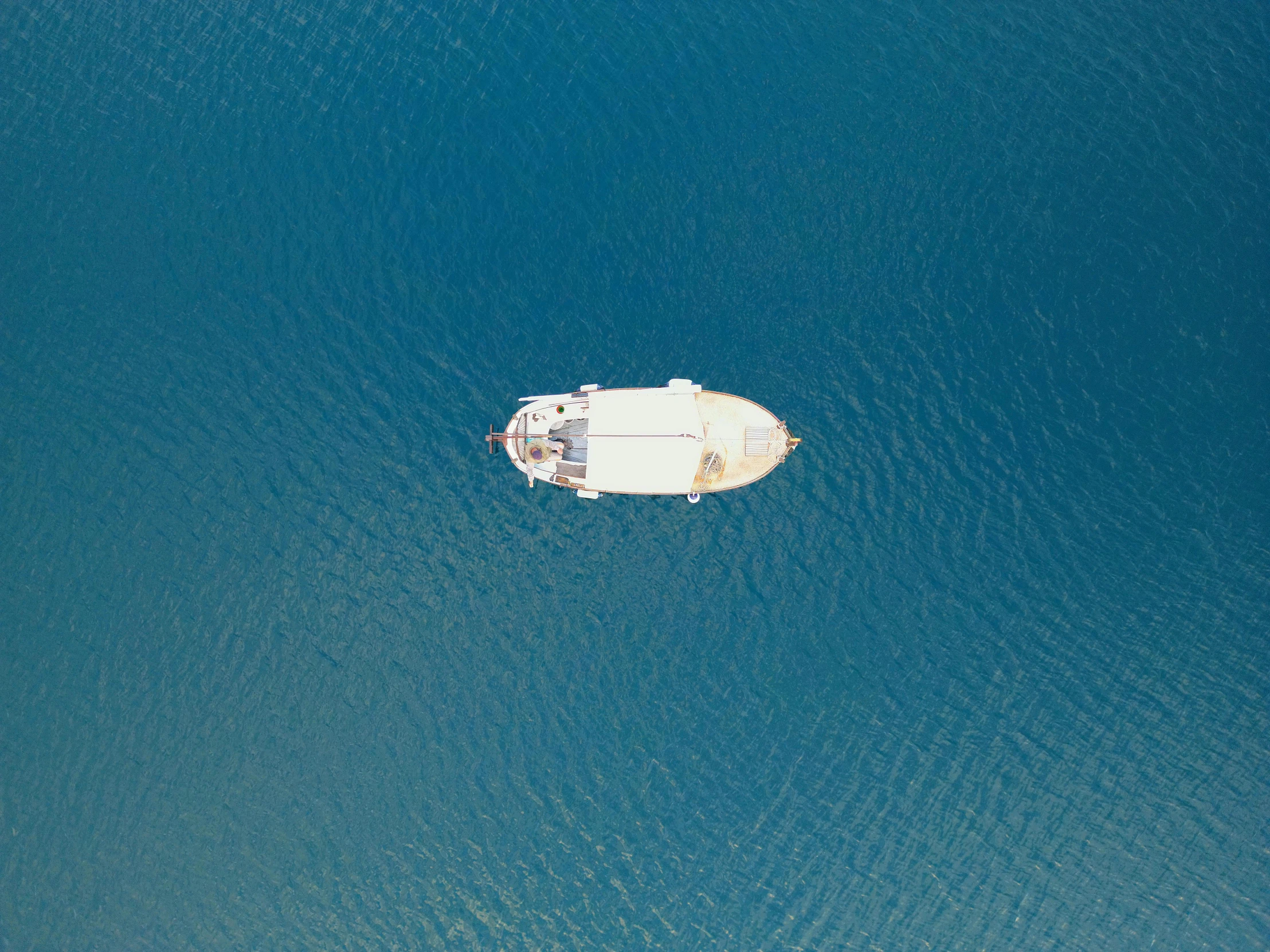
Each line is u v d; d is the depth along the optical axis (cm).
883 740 5619
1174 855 5544
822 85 5947
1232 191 5875
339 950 5494
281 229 5812
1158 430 5734
